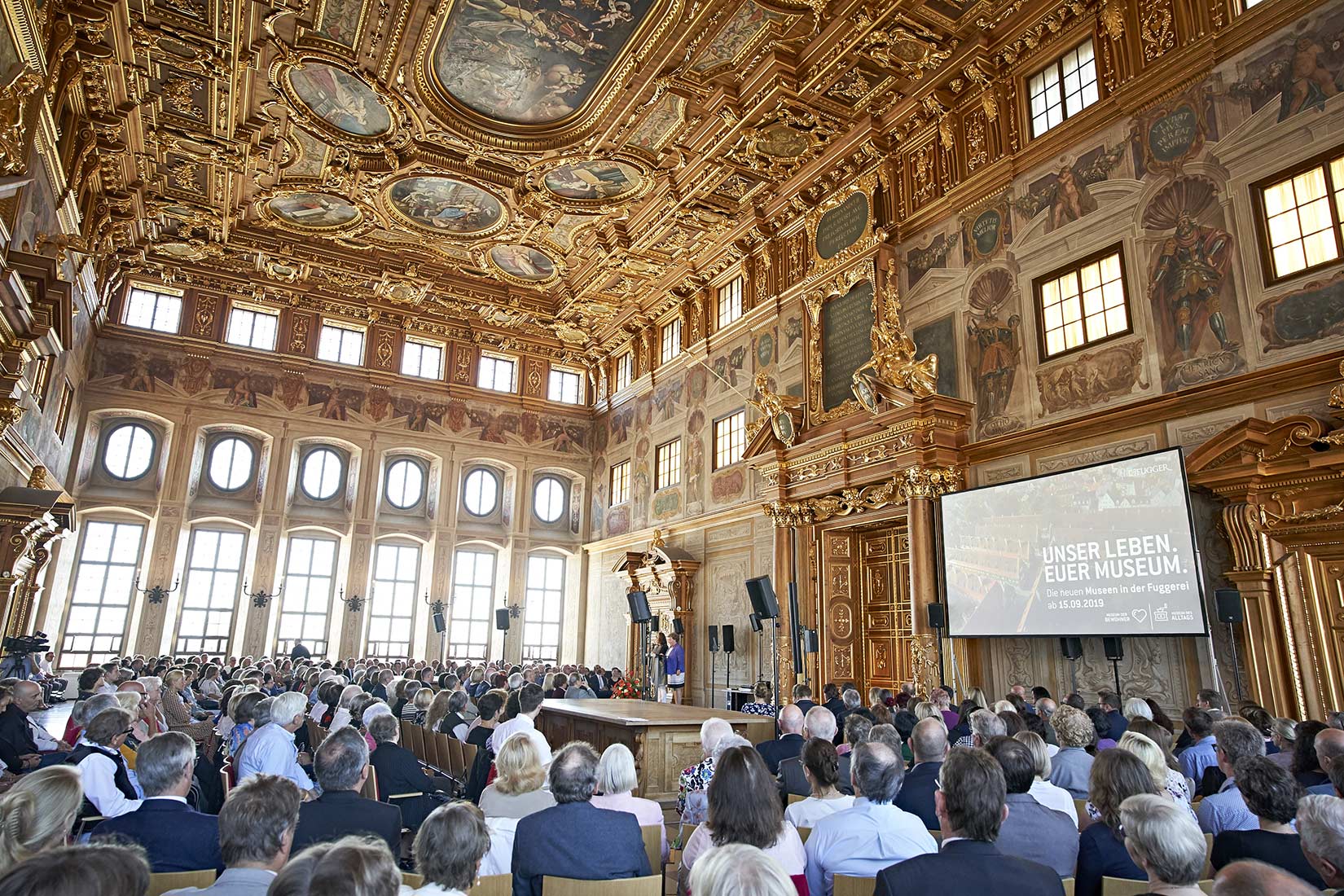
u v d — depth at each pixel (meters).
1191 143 11.34
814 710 6.06
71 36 13.38
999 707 8.05
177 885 3.53
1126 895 3.48
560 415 28.08
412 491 25.95
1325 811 2.88
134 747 7.56
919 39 14.25
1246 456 9.84
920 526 13.91
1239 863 2.10
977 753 3.19
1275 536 9.68
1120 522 11.00
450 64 15.73
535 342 28.12
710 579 20.69
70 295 13.55
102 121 16.42
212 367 23.56
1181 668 10.54
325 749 4.51
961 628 13.03
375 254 23.84
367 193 20.14
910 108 15.70
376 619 24.66
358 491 24.84
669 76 15.54
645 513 24.14
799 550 17.09
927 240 15.46
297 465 24.59
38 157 13.54
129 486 22.48
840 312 17.17
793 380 18.48
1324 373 9.50
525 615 26.50
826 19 14.14
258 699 7.82
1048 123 13.63
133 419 22.84
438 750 9.18
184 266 23.39
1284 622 9.52
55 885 1.77
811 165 17.91
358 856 2.21
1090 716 7.89
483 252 23.44
